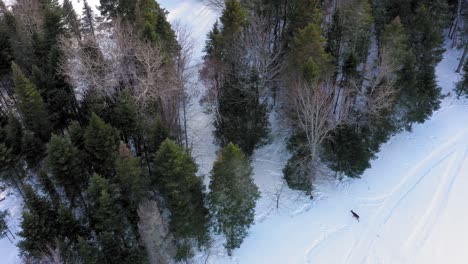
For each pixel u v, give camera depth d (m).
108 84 36.47
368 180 42.28
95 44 38.50
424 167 44.28
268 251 35.81
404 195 41.38
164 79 36.16
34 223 29.03
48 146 31.42
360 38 43.44
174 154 29.52
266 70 38.78
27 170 36.44
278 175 40.91
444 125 49.12
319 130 35.47
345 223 38.47
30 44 42.47
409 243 37.25
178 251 32.38
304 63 35.78
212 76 40.56
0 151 33.31
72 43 39.72
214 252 35.03
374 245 37.00
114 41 39.22
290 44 39.59
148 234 29.39
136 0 44.62
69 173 31.88
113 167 32.94
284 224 37.78
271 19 46.19
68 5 49.59
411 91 42.41
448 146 46.62
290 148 39.50
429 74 45.09
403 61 41.97
